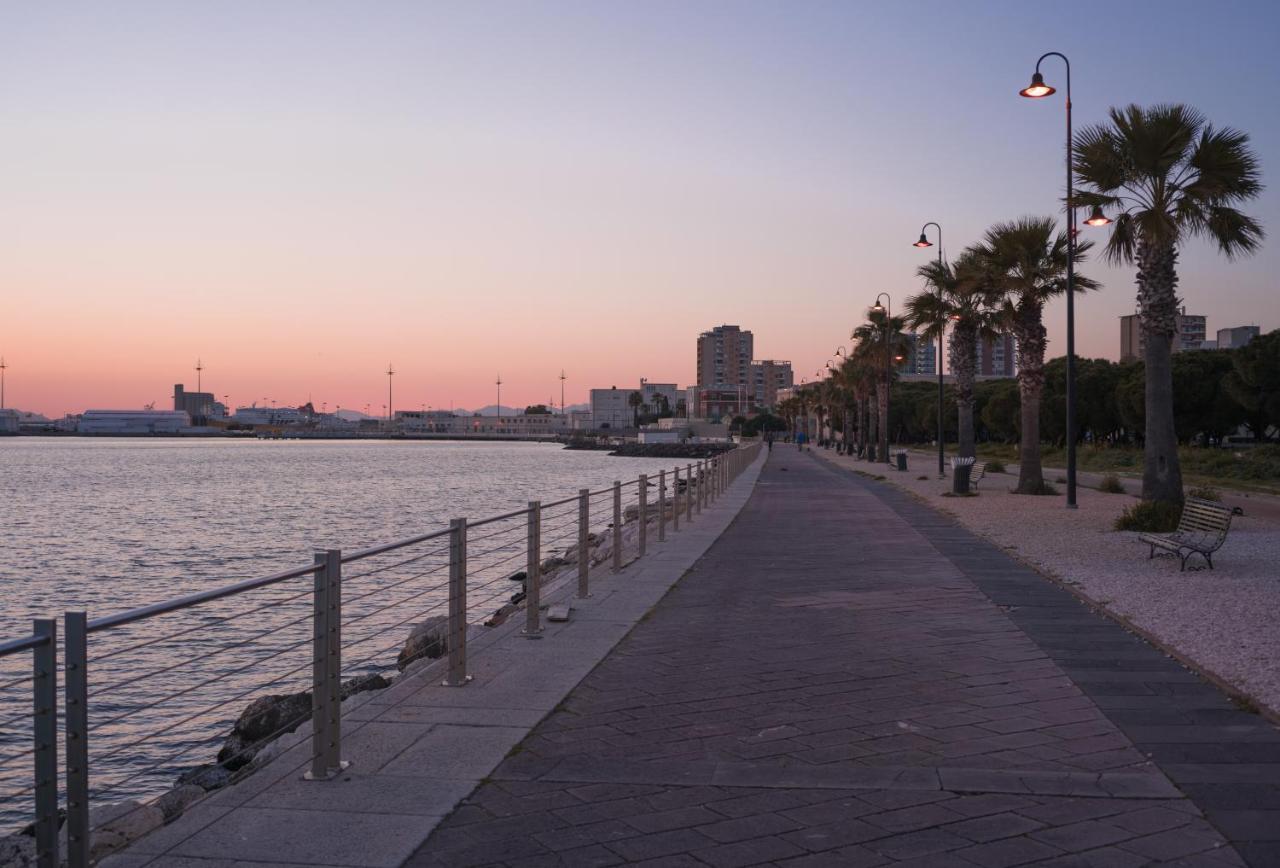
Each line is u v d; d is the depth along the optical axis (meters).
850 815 5.05
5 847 5.82
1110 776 5.60
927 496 31.39
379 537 36.66
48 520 44.06
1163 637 9.32
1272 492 32.69
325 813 5.12
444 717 6.93
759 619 10.75
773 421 195.25
